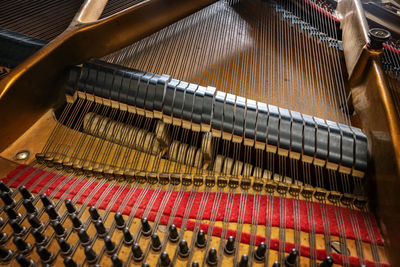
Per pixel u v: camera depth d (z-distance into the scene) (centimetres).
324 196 210
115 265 156
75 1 331
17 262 164
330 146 212
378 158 198
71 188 205
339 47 315
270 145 219
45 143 232
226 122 223
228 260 171
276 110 227
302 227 191
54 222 172
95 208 176
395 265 172
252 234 184
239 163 232
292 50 332
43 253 157
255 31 355
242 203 202
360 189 219
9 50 249
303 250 179
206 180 212
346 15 304
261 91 280
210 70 294
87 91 243
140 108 238
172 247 175
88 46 248
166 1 274
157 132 237
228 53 318
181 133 273
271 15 384
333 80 298
